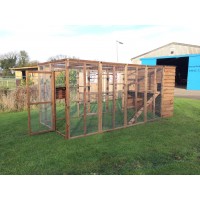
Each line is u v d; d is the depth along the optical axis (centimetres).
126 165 368
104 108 957
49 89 598
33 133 555
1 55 4209
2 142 491
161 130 596
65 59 491
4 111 889
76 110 923
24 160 388
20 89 947
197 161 383
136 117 688
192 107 989
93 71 840
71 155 411
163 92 760
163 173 337
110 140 508
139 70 793
